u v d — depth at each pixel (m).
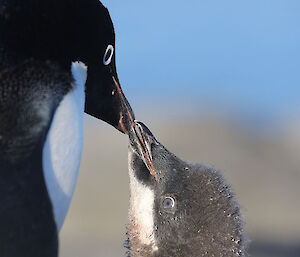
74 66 9.60
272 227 31.11
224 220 11.92
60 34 9.38
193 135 36.16
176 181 12.09
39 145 8.48
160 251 12.07
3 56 8.95
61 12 9.45
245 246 12.06
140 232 12.23
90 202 30.64
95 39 10.03
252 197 33.47
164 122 37.78
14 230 8.23
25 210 8.27
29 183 8.33
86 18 9.84
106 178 32.28
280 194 33.75
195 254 11.88
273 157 36.22
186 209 11.97
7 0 9.20
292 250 27.92
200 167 12.43
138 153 12.09
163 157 12.18
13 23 9.11
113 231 29.09
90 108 10.76
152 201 12.11
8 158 8.34
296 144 37.25
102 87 10.56
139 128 12.00
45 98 8.82
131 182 12.27
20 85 8.79
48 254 8.39
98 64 10.26
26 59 9.02
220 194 12.11
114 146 35.12
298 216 32.22
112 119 11.11
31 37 9.14
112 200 30.94
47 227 8.38
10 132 8.45
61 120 8.88
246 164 35.03
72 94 9.17
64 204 8.84
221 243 11.84
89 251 26.59
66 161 8.85
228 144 35.91
